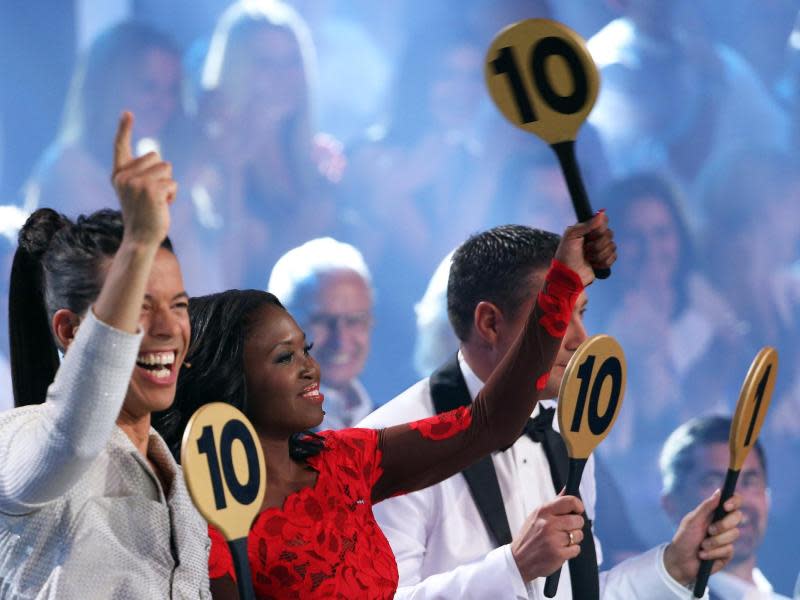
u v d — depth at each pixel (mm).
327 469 8594
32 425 6473
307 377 8445
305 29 22750
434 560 10656
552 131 7898
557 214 23484
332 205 22781
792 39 24094
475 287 10867
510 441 9211
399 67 23172
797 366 23344
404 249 22984
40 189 21453
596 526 18312
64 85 21703
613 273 23156
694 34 24109
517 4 23406
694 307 23266
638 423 22531
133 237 6102
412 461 9039
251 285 22234
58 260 6879
